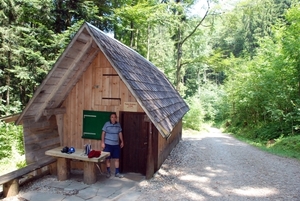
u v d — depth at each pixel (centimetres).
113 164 711
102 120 721
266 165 838
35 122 671
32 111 645
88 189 588
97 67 727
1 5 1260
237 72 2042
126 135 742
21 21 1403
